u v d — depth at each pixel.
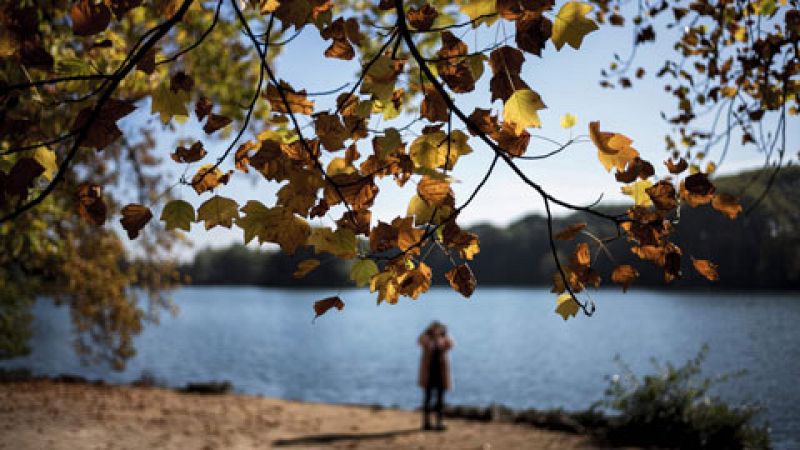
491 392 22.52
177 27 4.36
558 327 58.44
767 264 70.12
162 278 13.75
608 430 9.40
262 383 25.47
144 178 10.79
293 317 85.19
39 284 13.12
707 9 3.45
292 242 1.67
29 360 27.66
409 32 1.62
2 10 1.40
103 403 11.72
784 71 3.09
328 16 1.64
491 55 1.54
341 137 1.68
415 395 22.36
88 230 11.91
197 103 1.68
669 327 47.19
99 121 1.43
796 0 2.93
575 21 1.46
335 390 23.70
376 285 1.75
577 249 1.67
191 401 12.91
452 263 1.70
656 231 1.58
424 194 1.65
